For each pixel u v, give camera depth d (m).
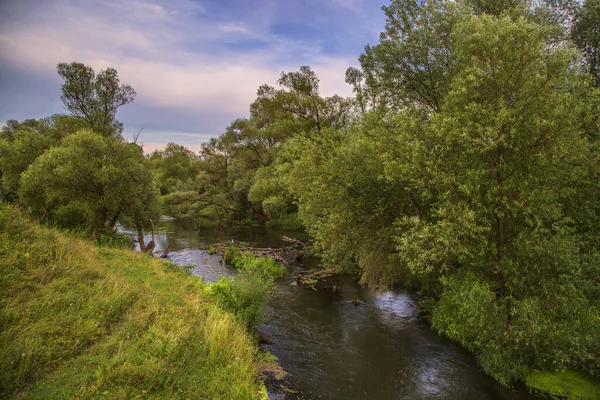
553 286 9.60
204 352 8.70
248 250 27.31
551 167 10.02
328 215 15.98
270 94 34.88
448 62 16.78
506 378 10.12
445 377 10.54
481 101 10.66
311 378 10.41
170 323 9.48
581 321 9.73
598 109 10.37
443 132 10.62
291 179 20.66
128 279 12.55
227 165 55.25
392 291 18.47
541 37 11.44
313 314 15.52
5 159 26.69
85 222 23.03
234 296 12.68
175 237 36.97
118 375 6.96
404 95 19.17
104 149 21.33
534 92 9.88
